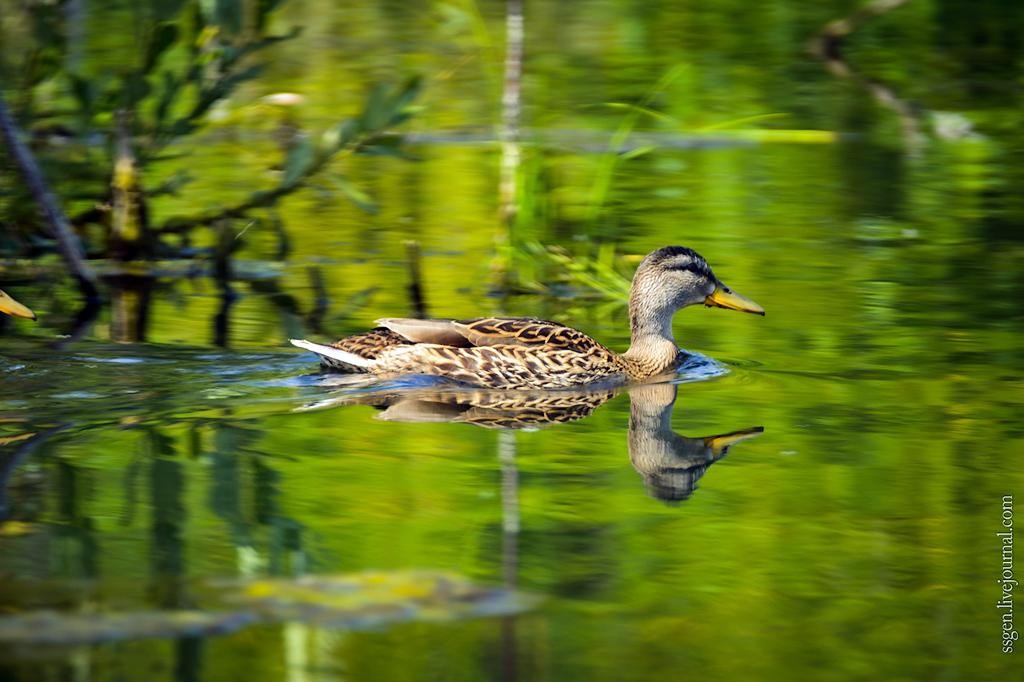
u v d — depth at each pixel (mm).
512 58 17125
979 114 26547
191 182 21031
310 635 7230
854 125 25469
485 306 15789
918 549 8547
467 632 7309
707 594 7863
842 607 7734
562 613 7578
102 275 17109
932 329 14406
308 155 16828
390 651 7082
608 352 13508
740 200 20562
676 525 8891
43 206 15828
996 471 10008
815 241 18297
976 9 33281
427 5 35000
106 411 11250
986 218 19562
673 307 13836
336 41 30859
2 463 9828
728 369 13289
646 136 24125
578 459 10320
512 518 8945
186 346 13562
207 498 9180
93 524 8648
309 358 13242
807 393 12266
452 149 23391
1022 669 7016
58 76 18031
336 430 10914
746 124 24750
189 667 6844
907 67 30062
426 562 8172
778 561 8344
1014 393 12086
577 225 18766
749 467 10141
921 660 7133
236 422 11047
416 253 15766
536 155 17516
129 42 26578
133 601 7547
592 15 33500
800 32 32250
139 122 17609
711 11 33938
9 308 13758
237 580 7844
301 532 8609
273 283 16641
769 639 7328
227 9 16094
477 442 10727
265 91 26047
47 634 7133
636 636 7309
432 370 12773
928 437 10844
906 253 17734
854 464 10203
